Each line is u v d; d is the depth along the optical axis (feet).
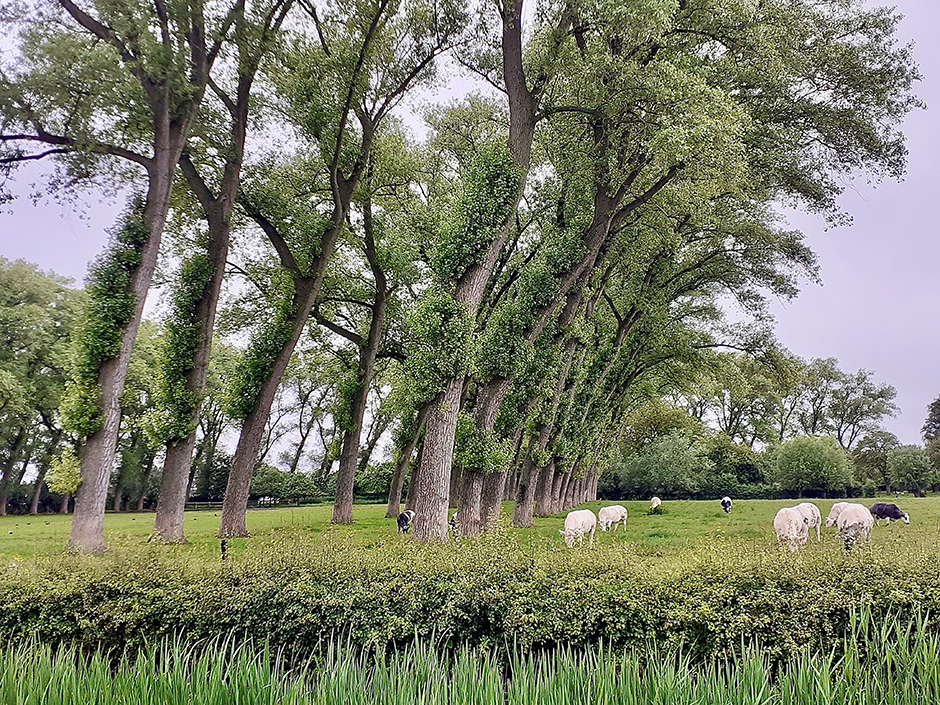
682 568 24.53
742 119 56.95
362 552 27.40
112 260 53.16
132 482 177.68
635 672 15.43
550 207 73.05
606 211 68.13
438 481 52.85
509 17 59.98
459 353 54.34
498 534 31.37
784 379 119.96
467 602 23.36
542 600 23.11
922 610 21.56
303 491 195.62
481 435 61.11
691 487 185.16
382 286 92.43
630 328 116.37
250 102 69.67
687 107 53.98
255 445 69.00
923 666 16.08
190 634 23.07
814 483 178.91
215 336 83.46
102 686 15.12
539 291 66.13
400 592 23.66
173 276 71.31
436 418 54.19
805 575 23.52
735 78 63.21
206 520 108.99
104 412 50.80
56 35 51.11
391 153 84.48
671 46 60.80
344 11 63.16
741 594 22.95
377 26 64.08
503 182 57.93
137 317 53.01
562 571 24.91
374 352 94.02
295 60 67.10
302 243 74.08
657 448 190.90
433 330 54.95
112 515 150.41
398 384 95.96
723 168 57.72
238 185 67.97
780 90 64.85
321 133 70.54
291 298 73.87
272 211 72.59
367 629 22.67
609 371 123.03
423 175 94.68
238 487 67.26
